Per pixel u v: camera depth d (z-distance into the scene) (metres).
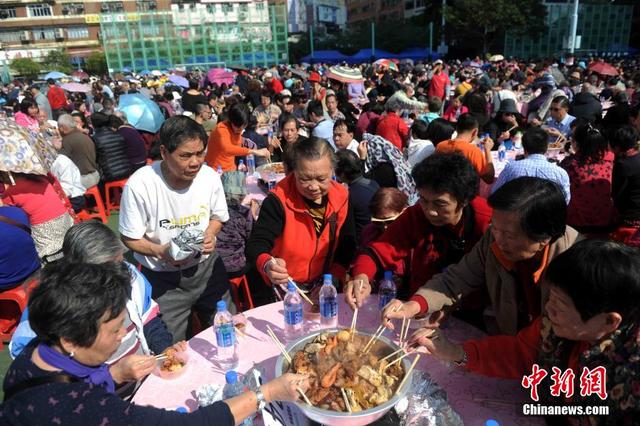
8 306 3.33
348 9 77.31
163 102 9.65
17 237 3.05
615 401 1.27
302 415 1.42
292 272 2.45
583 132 3.65
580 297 1.18
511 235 1.51
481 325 2.16
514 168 3.41
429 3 42.59
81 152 5.55
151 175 2.32
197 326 2.93
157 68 33.81
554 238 1.52
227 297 2.80
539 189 1.47
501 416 1.48
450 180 1.79
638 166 3.66
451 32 38.28
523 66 21.12
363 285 1.97
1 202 3.30
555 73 14.06
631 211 3.72
